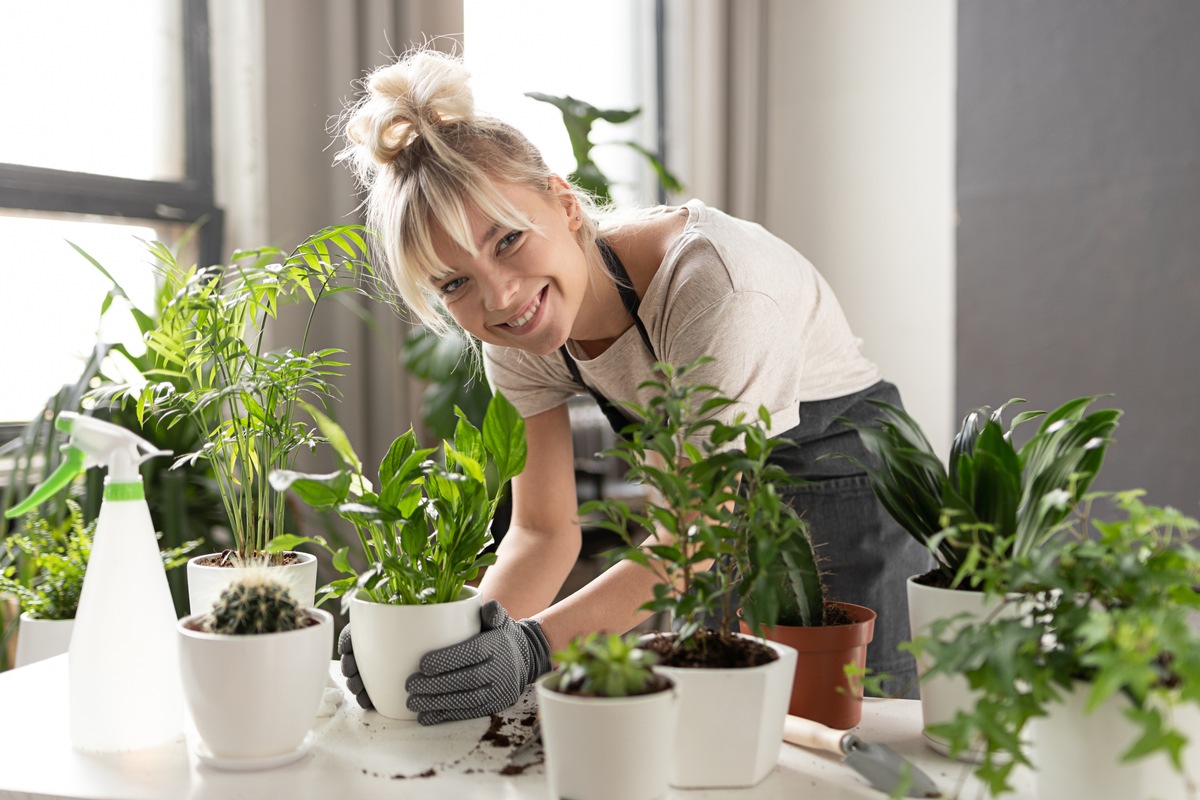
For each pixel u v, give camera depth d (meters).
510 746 1.04
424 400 2.65
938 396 3.72
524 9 3.46
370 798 0.92
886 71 3.82
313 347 2.64
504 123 1.34
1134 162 2.87
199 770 0.99
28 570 1.79
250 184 2.55
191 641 0.96
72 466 1.06
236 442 1.28
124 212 2.39
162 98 2.51
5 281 2.24
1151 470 2.87
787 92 4.09
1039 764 0.85
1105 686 0.71
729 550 0.95
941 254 3.70
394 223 1.26
